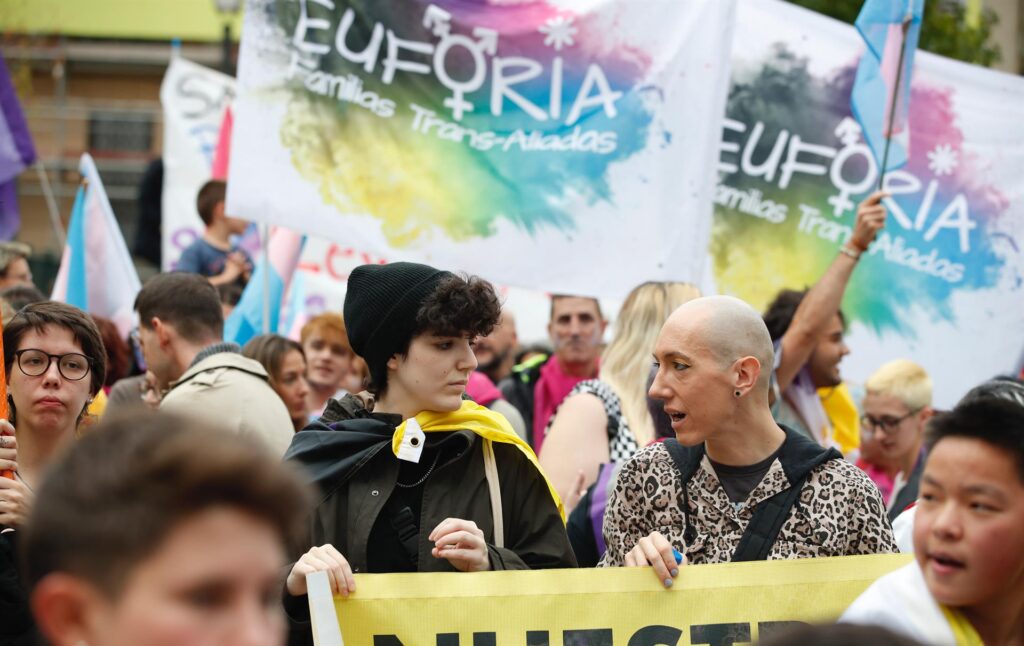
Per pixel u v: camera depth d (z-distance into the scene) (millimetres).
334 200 5383
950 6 15055
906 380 5801
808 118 6066
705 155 5398
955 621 2432
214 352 4875
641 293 4965
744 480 3398
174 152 10492
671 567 3273
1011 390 2627
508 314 7922
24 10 23828
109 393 6281
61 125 22984
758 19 6082
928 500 2441
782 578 3242
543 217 5430
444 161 5438
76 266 6609
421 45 5445
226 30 18219
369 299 3568
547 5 5480
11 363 3822
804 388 5578
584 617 3275
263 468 1318
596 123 5449
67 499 1295
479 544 3283
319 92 5398
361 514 3408
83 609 1299
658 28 5449
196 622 1286
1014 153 6227
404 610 3252
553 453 4711
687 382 3344
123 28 27672
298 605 3229
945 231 6199
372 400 3717
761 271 6062
